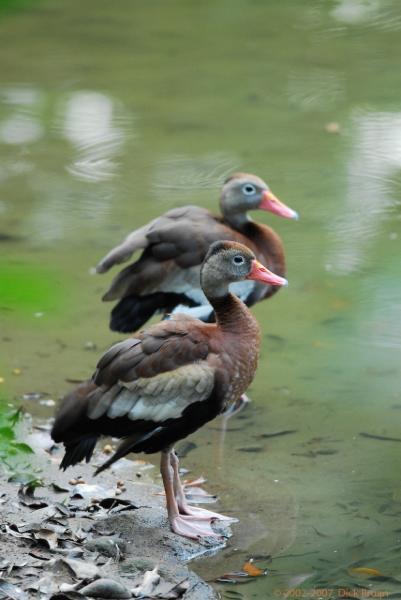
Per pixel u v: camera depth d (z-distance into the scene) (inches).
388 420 440.5
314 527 361.1
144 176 724.7
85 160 753.0
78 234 629.0
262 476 397.7
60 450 413.4
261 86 918.4
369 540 352.5
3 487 374.3
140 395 341.4
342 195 690.2
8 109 860.6
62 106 869.2
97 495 377.1
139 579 318.3
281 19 1122.0
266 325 531.5
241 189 503.2
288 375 481.1
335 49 1019.9
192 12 1171.3
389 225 643.5
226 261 362.0
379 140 787.4
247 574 330.3
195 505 376.5
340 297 556.4
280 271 507.8
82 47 1035.9
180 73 957.2
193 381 342.6
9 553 323.3
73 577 311.4
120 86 922.1
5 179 718.5
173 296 466.0
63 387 462.0
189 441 424.2
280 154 764.0
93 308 542.6
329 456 412.2
